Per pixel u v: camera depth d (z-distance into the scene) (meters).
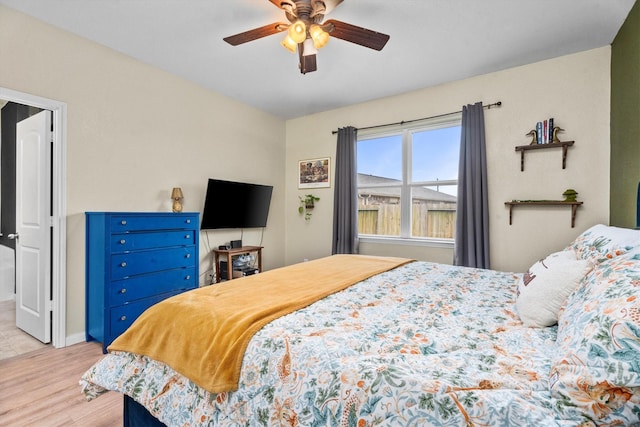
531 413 0.63
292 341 0.97
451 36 2.53
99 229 2.41
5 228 3.81
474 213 3.20
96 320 2.44
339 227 4.09
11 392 1.80
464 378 0.76
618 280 0.84
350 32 2.02
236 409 0.93
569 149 2.82
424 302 1.42
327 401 0.80
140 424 1.28
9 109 3.63
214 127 3.70
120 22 2.36
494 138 3.15
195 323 1.16
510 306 1.38
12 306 3.41
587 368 0.66
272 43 2.66
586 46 2.68
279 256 4.68
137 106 2.94
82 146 2.56
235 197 3.83
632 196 2.15
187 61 2.98
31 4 2.15
